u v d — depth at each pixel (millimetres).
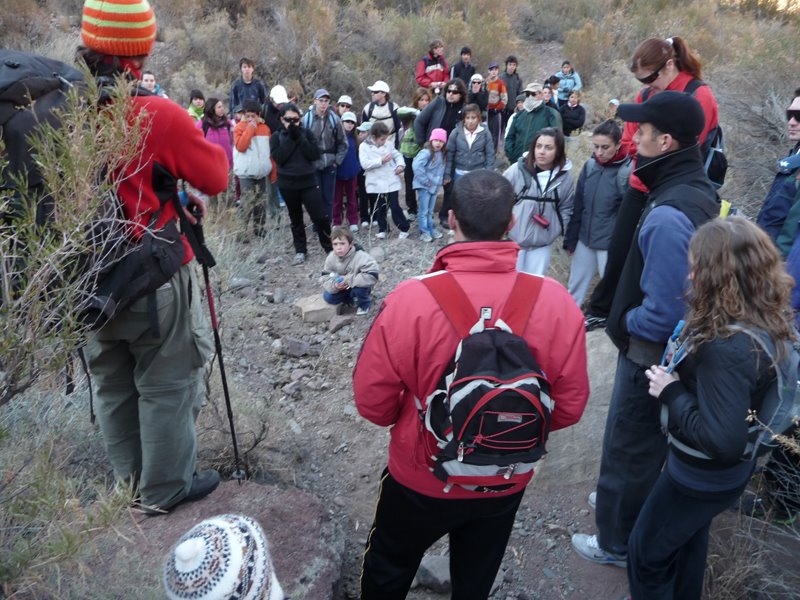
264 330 5711
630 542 2691
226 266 6555
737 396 2141
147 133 2391
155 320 2707
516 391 1993
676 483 2412
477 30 16500
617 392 3033
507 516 2389
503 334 2084
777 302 2172
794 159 4086
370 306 6105
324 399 4742
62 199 2092
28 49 14492
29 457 2611
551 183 5246
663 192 2773
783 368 2227
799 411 2256
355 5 16938
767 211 4207
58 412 3379
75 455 3361
